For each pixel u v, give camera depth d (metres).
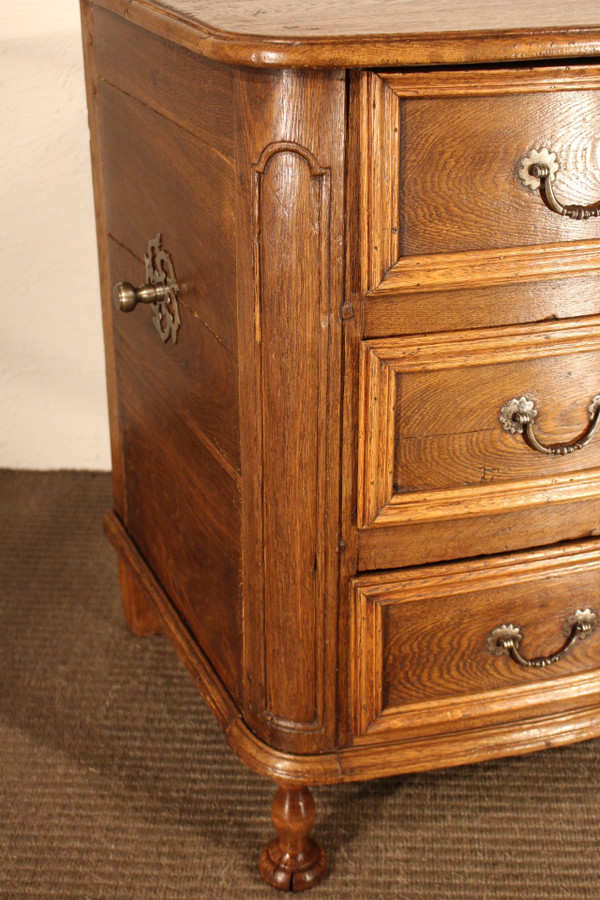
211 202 0.92
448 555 1.00
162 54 0.97
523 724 1.09
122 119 1.13
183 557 1.19
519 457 0.98
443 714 1.06
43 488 1.80
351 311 0.87
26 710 1.35
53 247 1.68
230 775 1.26
